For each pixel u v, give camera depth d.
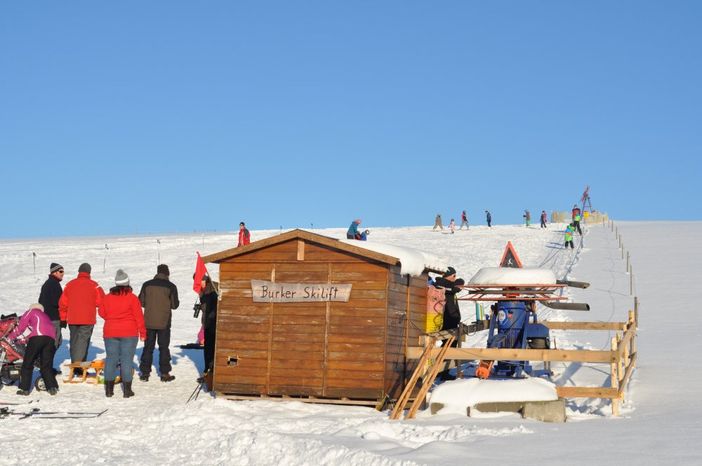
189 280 37.97
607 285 31.53
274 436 9.81
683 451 8.67
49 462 9.43
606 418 11.54
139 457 9.69
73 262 44.47
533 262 43.78
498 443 9.30
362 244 13.77
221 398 13.25
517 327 15.24
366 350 13.29
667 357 16.95
